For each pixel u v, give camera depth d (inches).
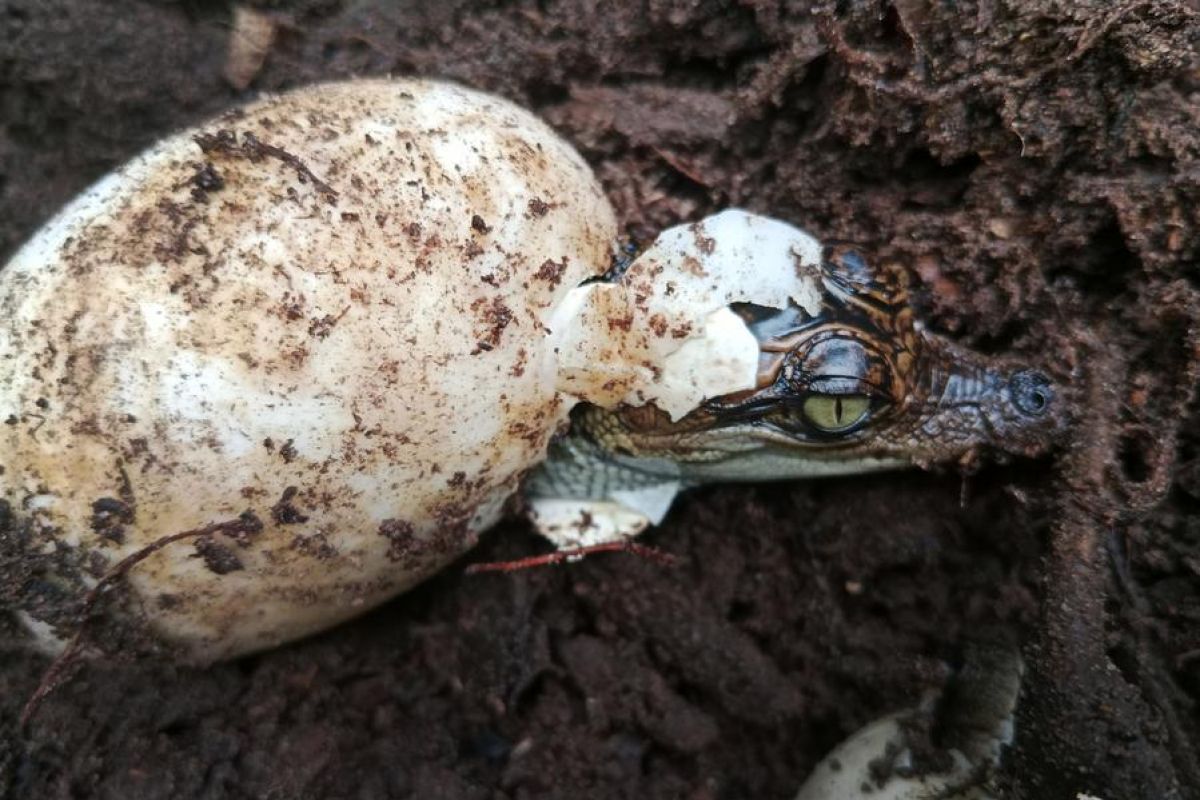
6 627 3.6
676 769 4.8
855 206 4.6
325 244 3.3
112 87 5.3
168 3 5.3
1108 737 3.6
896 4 4.2
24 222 5.3
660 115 5.0
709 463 4.4
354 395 3.3
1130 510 3.7
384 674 4.6
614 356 3.9
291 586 3.6
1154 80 3.9
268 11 5.4
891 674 4.6
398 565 3.8
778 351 3.9
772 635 4.9
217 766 4.0
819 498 4.7
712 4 4.8
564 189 3.8
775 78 4.6
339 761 4.3
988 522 4.3
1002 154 4.2
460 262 3.4
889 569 4.6
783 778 4.8
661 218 4.9
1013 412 4.0
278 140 3.4
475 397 3.5
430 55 5.3
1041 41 4.0
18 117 5.3
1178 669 3.9
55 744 3.6
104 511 3.2
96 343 3.2
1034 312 4.2
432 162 3.5
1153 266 3.9
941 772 4.1
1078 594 3.7
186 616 3.5
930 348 4.2
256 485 3.2
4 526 3.3
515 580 4.7
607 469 4.5
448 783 4.5
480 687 4.7
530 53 5.1
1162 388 3.9
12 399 3.2
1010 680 4.1
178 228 3.3
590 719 4.8
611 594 4.9
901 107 4.3
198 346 3.1
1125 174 4.0
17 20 5.1
